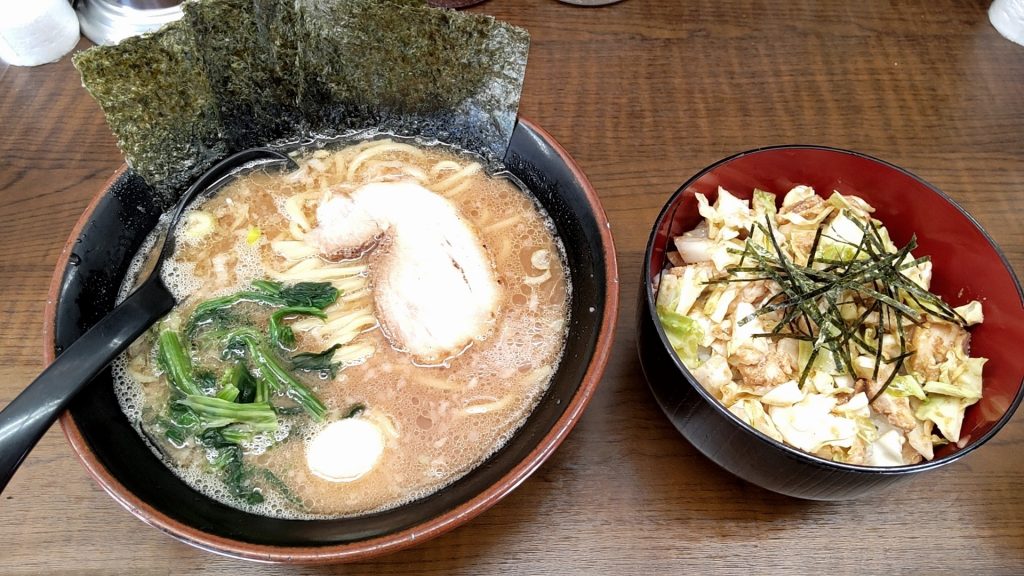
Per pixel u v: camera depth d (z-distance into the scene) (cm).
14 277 35
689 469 31
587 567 29
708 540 30
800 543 30
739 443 27
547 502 30
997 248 30
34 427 25
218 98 34
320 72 35
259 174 37
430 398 30
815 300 30
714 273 32
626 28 47
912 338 31
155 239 34
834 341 30
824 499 28
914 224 34
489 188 37
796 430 29
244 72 34
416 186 37
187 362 30
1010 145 43
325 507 28
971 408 30
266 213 36
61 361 27
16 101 42
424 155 38
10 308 34
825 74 46
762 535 30
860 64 47
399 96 37
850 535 30
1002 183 42
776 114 44
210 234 34
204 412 29
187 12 31
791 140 43
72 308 29
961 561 29
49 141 40
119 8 45
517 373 31
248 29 33
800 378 29
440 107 37
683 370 27
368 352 32
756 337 30
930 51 48
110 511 29
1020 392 27
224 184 36
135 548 29
